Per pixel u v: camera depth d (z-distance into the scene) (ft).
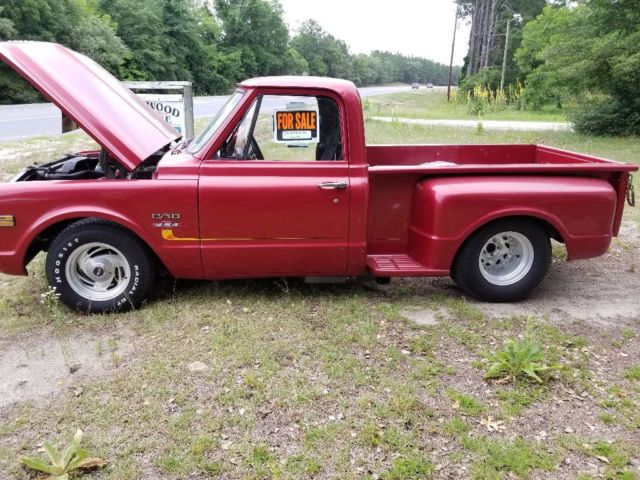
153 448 9.50
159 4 170.71
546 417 10.46
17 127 53.52
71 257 13.98
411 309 14.88
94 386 11.23
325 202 14.02
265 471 8.98
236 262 14.28
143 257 14.15
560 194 14.51
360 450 9.46
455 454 9.39
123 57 144.56
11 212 13.52
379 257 15.39
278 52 253.03
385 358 12.34
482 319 14.35
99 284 14.43
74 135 46.39
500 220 14.73
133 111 15.75
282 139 14.12
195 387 11.17
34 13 115.14
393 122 68.69
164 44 168.55
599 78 62.08
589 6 62.08
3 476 8.93
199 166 13.82
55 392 11.09
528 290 15.37
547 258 15.23
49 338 13.25
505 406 10.71
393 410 10.50
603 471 9.10
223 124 13.92
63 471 8.77
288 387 11.17
